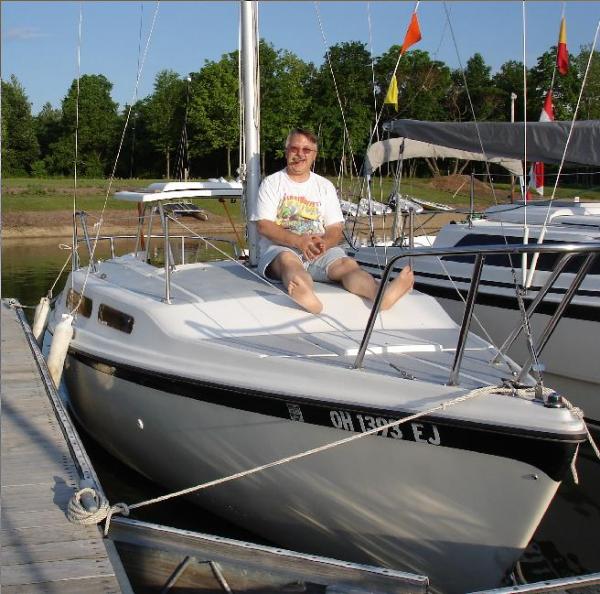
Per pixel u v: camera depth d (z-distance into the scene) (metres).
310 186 5.21
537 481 3.55
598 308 6.65
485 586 3.93
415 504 3.90
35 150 56.50
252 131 5.55
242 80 5.55
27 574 3.20
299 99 37.94
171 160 42.19
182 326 4.75
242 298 4.96
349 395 3.90
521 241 7.77
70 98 55.25
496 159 10.07
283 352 4.33
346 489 4.07
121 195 6.68
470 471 3.68
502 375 3.97
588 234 7.35
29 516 3.69
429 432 3.69
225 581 3.51
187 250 6.86
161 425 4.86
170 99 40.22
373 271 8.95
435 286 8.06
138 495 5.55
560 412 3.46
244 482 4.53
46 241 26.55
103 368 5.25
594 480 6.09
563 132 7.33
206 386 4.41
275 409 4.16
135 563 3.62
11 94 55.31
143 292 5.41
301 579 3.44
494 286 7.54
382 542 4.13
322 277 5.14
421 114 29.67
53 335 5.87
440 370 4.02
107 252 20.47
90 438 6.50
